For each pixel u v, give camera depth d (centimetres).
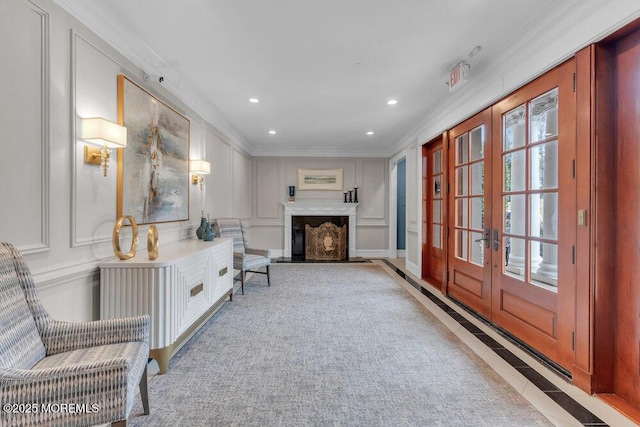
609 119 184
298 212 690
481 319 314
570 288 207
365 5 205
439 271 444
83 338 154
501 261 288
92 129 194
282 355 236
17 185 156
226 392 187
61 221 182
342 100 383
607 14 173
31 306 145
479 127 333
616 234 183
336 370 214
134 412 168
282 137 590
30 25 162
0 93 147
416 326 295
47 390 114
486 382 199
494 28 230
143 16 217
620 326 182
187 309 238
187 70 301
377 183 711
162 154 291
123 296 205
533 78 238
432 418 164
